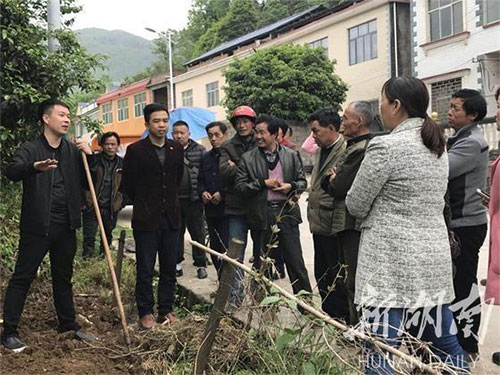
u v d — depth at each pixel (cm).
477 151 335
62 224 384
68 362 356
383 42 1773
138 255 426
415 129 266
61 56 522
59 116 375
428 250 260
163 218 432
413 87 266
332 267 390
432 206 264
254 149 454
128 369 355
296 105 1781
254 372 313
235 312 338
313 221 396
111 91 3450
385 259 262
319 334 293
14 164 362
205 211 543
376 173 260
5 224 514
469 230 340
